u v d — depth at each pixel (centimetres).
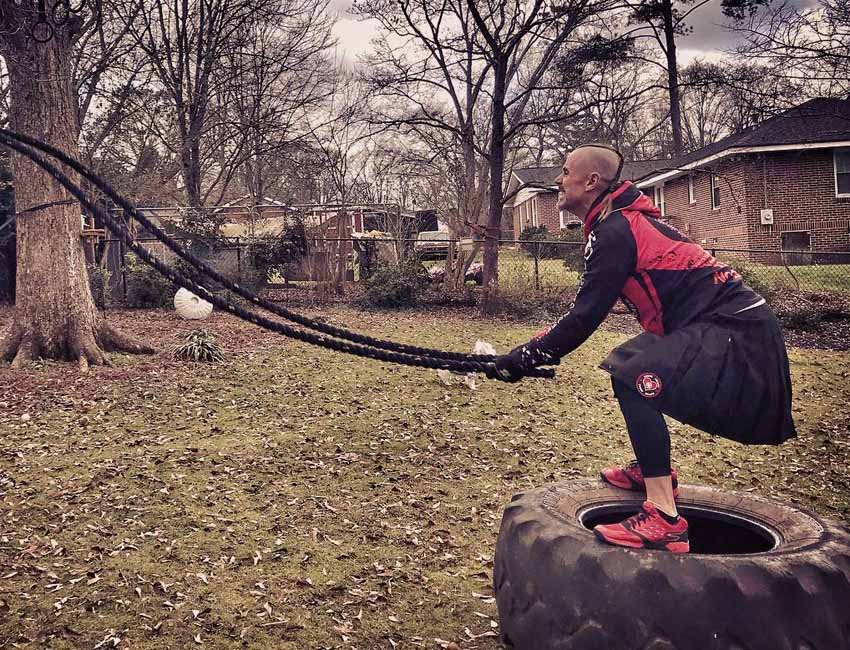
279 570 490
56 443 777
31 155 308
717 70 2041
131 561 501
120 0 2019
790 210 2778
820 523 310
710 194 3084
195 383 1073
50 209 1230
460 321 1820
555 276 1995
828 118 2753
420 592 462
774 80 1594
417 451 762
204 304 1869
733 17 1464
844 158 2734
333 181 3077
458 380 1073
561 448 786
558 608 273
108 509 595
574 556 275
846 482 682
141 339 1495
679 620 251
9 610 431
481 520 584
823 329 1577
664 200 3650
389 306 2105
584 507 330
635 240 285
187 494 630
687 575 256
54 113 1233
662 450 278
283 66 2966
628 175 3791
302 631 414
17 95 1225
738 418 272
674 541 276
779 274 2175
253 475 682
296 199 3731
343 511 598
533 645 282
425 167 2636
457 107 2531
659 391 272
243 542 535
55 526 558
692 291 284
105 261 2192
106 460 719
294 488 651
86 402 954
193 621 423
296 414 905
